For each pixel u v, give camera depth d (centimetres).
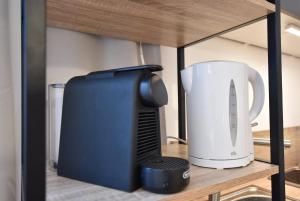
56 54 77
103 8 62
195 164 63
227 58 141
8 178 59
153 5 61
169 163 45
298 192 120
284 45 163
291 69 202
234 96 61
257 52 163
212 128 60
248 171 58
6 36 59
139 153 45
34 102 31
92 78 51
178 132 108
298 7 110
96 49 89
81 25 76
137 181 44
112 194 43
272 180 67
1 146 57
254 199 115
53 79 76
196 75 62
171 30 83
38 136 32
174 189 42
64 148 54
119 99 46
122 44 94
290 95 200
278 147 66
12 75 61
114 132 46
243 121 62
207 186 47
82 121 51
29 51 31
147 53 102
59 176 53
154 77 46
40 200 32
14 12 61
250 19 73
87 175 49
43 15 32
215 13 67
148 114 49
